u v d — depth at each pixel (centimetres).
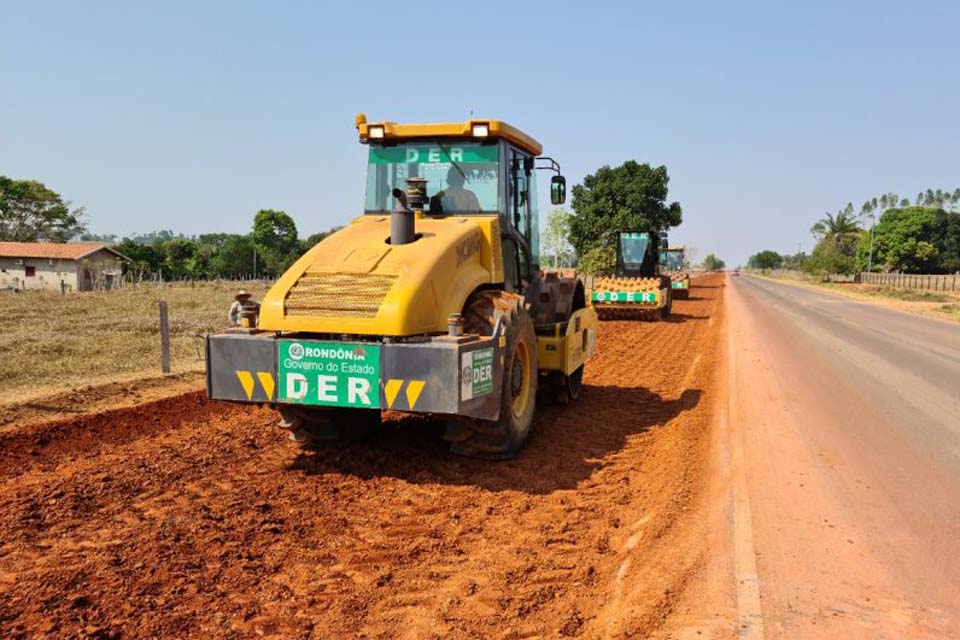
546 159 845
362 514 515
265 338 554
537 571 426
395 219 604
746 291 4684
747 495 554
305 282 572
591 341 963
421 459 646
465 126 696
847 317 2411
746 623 360
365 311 541
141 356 1167
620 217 4716
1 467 611
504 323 588
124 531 474
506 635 353
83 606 373
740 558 438
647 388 1035
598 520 511
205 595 388
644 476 616
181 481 580
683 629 354
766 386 1017
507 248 733
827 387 1016
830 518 508
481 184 711
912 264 8781
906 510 526
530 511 527
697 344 1589
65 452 659
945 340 1716
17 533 467
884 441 720
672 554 444
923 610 377
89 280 4859
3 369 990
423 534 480
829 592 396
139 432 736
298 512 514
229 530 479
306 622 362
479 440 624
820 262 7694
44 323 1636
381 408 531
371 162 732
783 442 710
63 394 843
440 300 571
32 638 338
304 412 645
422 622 364
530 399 684
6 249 4953
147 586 395
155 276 5509
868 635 351
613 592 399
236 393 564
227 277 6606
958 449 695
